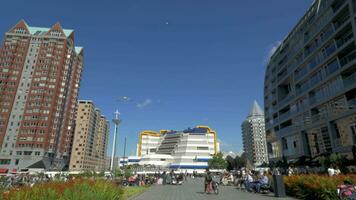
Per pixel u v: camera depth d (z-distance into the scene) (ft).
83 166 492.54
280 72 190.70
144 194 64.64
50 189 28.63
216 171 373.20
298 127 152.15
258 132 613.93
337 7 126.11
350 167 93.15
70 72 388.16
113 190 40.50
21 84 348.38
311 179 48.67
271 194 61.11
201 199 53.62
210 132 496.23
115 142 102.12
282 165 137.49
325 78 126.52
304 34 154.61
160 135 553.23
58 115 350.64
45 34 374.02
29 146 320.50
